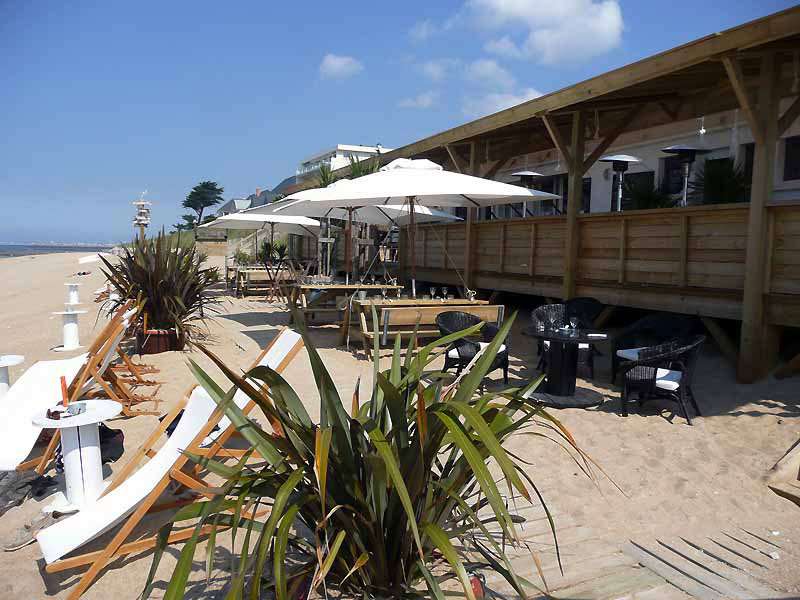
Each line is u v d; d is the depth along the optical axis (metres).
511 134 12.45
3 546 3.31
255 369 2.35
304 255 22.03
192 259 8.86
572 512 3.69
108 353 5.19
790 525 3.65
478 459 2.02
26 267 34.88
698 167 10.32
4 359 5.51
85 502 3.63
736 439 5.01
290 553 3.01
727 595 2.81
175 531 3.21
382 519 2.39
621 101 9.48
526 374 7.22
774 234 6.26
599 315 8.80
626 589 2.82
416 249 14.26
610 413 5.67
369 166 14.83
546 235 9.95
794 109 6.19
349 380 6.69
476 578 2.72
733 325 8.28
